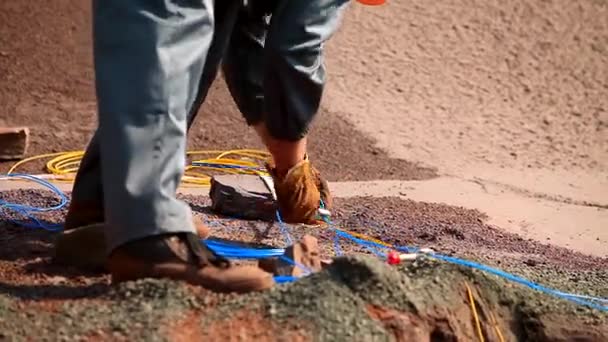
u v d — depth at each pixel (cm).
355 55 1709
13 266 648
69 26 1659
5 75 1523
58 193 962
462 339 598
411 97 1617
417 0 1866
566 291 688
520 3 1883
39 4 1698
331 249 768
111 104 552
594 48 1802
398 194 1163
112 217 557
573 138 1549
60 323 527
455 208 1084
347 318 548
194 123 1441
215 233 795
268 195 887
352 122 1510
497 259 785
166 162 557
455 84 1669
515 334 639
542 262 813
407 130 1512
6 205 870
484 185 1262
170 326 526
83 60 1588
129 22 556
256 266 639
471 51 1758
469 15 1841
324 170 1317
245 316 540
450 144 1485
